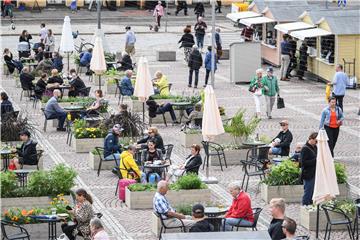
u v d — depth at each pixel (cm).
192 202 3039
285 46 5538
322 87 5344
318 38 5472
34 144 3425
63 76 5303
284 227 2244
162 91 4669
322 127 3662
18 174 3161
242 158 3625
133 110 4650
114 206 3105
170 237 1889
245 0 7950
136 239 2769
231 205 2780
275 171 3131
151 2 8656
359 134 4166
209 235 1894
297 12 5925
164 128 4288
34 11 8412
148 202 3072
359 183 3359
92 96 5031
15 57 6356
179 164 3469
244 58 5447
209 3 8806
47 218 2689
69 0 8581
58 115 4219
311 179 2959
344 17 5372
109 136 3509
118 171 3269
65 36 5416
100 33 6056
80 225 2628
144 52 6650
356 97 5022
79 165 3641
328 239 2750
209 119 3394
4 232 2659
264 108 4722
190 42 6288
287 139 3494
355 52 5306
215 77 5712
